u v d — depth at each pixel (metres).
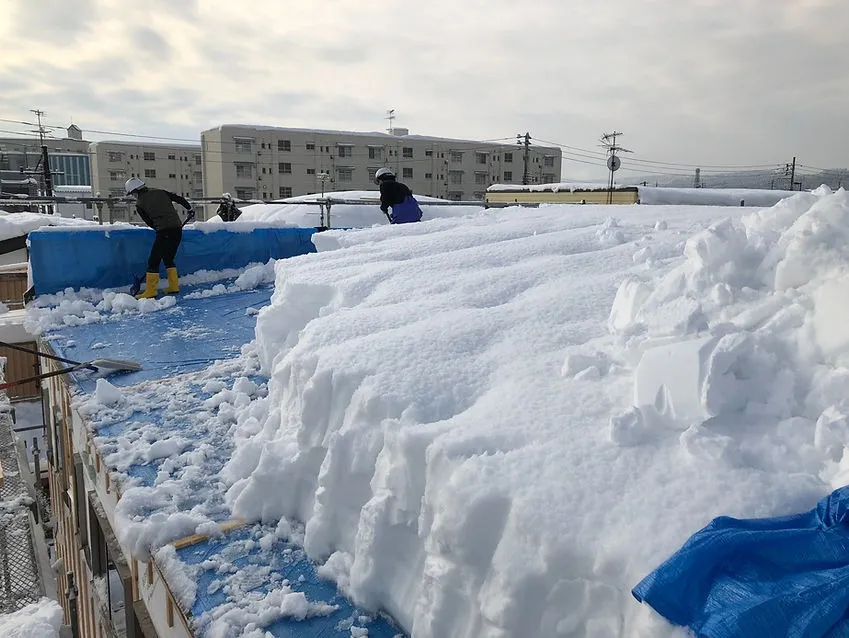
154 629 2.74
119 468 2.96
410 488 1.91
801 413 1.71
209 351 4.89
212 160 45.47
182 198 7.25
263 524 2.49
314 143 45.66
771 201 20.03
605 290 3.09
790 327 1.87
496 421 1.92
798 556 1.20
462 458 1.74
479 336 2.68
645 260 3.67
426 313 3.14
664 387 1.78
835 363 1.72
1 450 12.24
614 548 1.34
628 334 2.23
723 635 1.08
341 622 1.95
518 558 1.47
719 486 1.45
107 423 3.47
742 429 1.68
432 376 2.33
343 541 2.22
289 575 2.18
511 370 2.32
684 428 1.70
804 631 1.05
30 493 11.28
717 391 1.69
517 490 1.56
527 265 3.93
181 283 7.30
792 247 2.02
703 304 2.10
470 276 3.75
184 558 2.27
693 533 1.33
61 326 5.70
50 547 10.12
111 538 3.36
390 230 6.14
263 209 17.83
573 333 2.61
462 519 1.58
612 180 21.05
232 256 7.61
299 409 2.71
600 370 2.15
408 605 1.89
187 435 3.29
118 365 4.39
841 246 1.93
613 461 1.62
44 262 6.50
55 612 7.44
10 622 7.39
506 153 50.56
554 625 1.41
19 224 12.05
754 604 1.11
